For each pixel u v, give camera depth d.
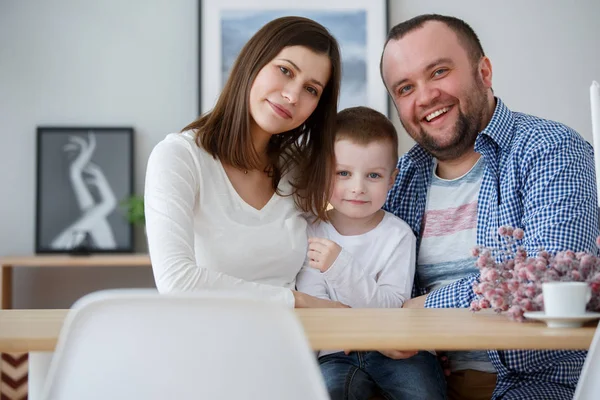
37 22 3.48
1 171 3.43
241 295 0.63
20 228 3.43
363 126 1.59
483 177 1.54
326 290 1.53
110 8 3.49
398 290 1.53
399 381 1.35
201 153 1.47
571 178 1.40
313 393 0.64
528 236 1.41
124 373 0.64
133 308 0.64
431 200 1.65
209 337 0.64
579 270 0.98
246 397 0.64
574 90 3.47
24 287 3.40
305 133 1.61
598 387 0.78
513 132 1.53
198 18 3.44
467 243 1.57
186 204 1.35
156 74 3.47
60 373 0.64
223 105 1.51
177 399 0.64
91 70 3.47
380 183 1.57
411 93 1.63
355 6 3.44
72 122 3.46
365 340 0.80
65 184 3.41
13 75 3.46
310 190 1.57
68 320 0.64
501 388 1.36
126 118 3.46
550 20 3.48
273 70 1.46
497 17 3.48
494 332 0.84
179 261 1.25
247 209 1.49
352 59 3.42
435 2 3.47
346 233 1.61
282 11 3.45
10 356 2.89
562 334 0.83
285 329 0.64
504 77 3.47
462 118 1.60
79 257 3.01
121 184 3.42
